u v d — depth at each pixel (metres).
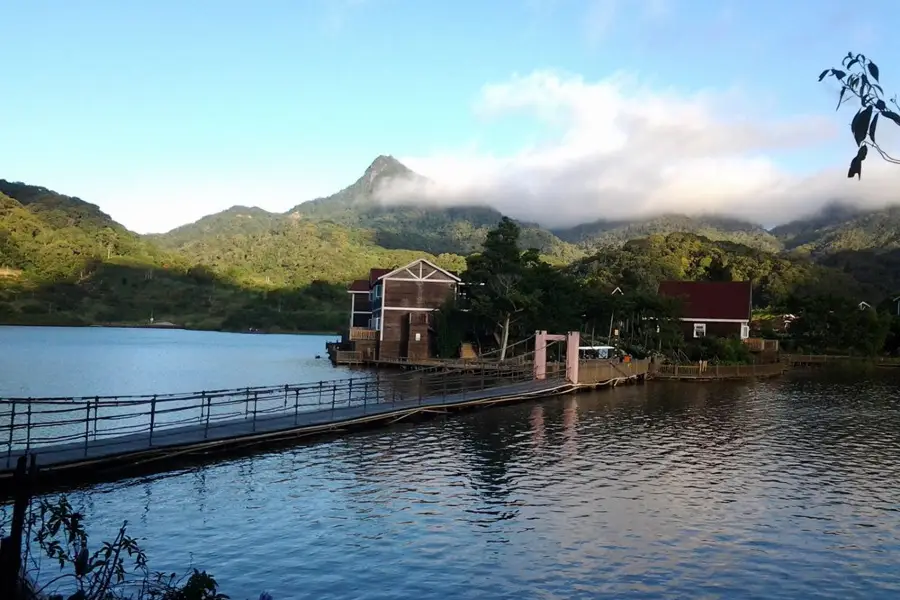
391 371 67.75
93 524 18.02
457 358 73.69
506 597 14.41
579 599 14.40
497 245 74.56
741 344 73.62
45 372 60.75
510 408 42.06
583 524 19.11
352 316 93.75
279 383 54.84
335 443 29.45
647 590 14.91
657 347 70.62
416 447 29.00
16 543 8.88
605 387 55.53
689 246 169.62
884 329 96.00
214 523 18.50
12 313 155.75
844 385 60.97
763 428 35.62
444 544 17.31
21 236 192.00
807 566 16.44
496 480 23.73
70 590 13.52
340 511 19.81
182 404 42.12
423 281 77.00
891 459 28.16
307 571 15.48
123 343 111.06
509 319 72.81
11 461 20.98
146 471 23.58
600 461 27.05
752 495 22.36
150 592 11.12
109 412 38.50
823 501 21.77
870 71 5.07
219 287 198.88
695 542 17.86
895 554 17.28
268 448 27.95
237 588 14.52
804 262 177.12
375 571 15.56
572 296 75.56
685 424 36.56
